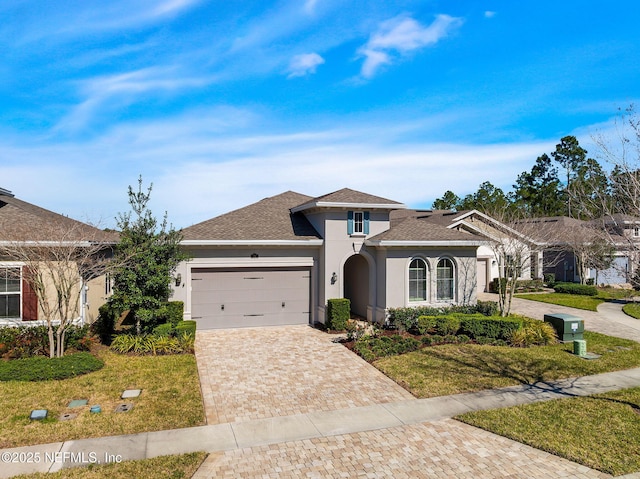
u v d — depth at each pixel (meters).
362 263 21.31
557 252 35.97
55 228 14.73
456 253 19.84
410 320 18.14
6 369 11.49
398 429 9.25
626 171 11.78
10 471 7.31
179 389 11.06
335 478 7.35
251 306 19.25
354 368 13.29
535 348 15.56
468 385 11.81
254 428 9.20
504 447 8.50
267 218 21.39
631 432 9.06
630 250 13.28
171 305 16.81
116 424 9.10
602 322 20.70
